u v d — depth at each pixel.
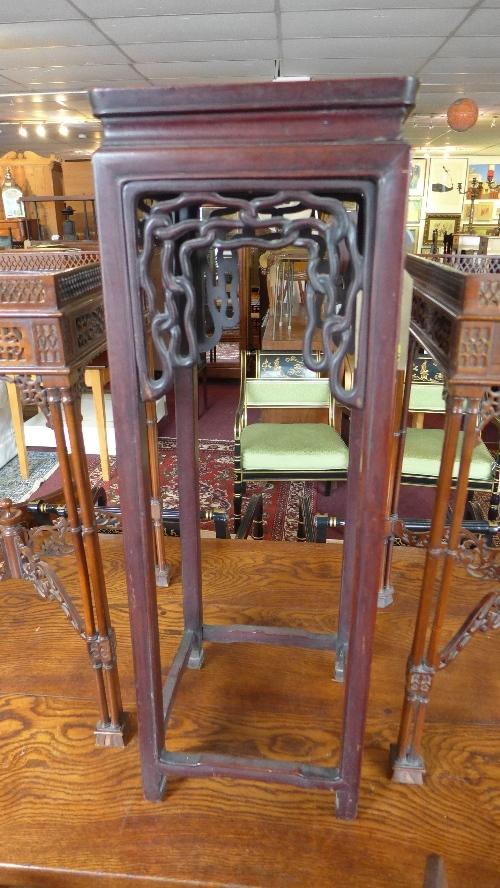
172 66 3.75
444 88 4.32
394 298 0.63
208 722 1.04
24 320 0.76
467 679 1.14
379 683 1.13
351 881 0.80
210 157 0.62
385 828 0.87
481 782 0.94
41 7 2.77
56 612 1.33
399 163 0.60
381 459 0.69
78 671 1.16
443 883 0.62
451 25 3.03
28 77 3.99
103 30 3.07
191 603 1.14
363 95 0.58
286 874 0.81
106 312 0.68
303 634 1.16
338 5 2.77
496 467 1.85
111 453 3.31
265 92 0.59
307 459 2.03
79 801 0.91
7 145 7.10
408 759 0.93
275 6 2.76
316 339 2.28
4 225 4.11
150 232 0.65
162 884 0.81
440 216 7.95
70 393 0.79
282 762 0.89
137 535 0.77
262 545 1.59
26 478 2.99
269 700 1.09
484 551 1.04
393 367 0.66
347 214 0.63
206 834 0.86
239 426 2.06
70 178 4.14
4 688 1.12
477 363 0.71
